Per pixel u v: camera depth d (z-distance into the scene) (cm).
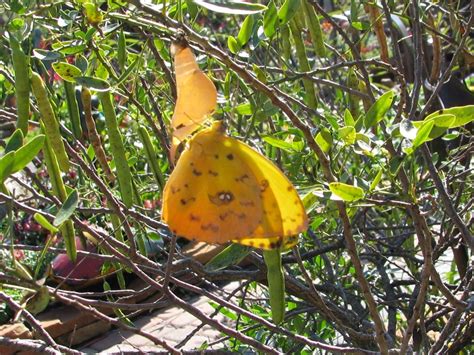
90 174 38
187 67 30
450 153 53
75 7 37
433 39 55
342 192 33
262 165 30
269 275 37
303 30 49
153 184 58
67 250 37
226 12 31
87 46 37
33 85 36
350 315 49
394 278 60
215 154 30
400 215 62
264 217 31
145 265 41
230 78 42
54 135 37
